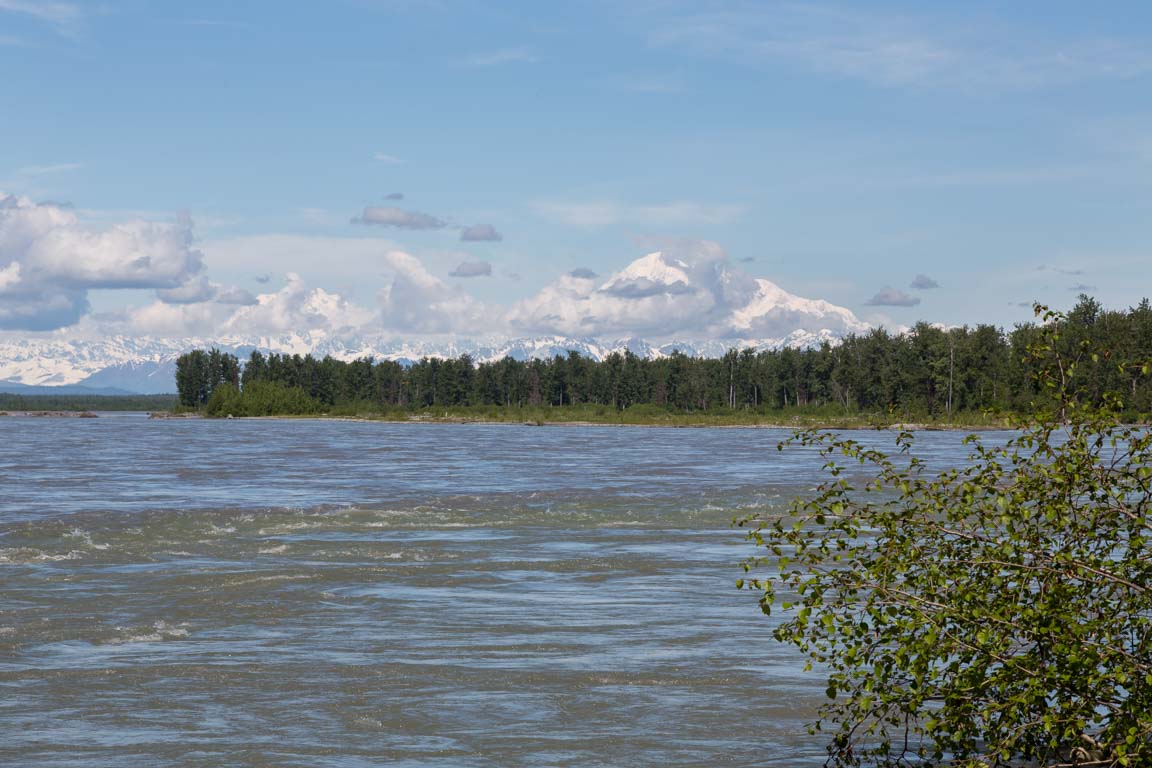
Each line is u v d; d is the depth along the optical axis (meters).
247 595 20.53
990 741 10.16
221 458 75.38
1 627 17.53
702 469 62.34
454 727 12.20
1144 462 10.16
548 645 16.38
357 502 39.91
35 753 11.13
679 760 11.18
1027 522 10.16
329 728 12.11
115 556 25.73
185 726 12.12
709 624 18.03
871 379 191.88
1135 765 9.66
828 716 12.72
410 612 19.02
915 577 10.34
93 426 183.38
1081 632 9.56
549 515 35.69
